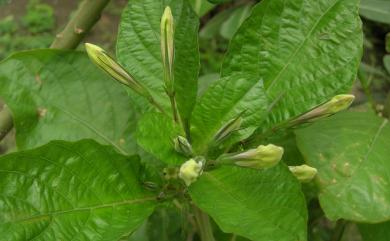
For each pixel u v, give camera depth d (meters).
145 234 0.56
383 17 0.64
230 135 0.39
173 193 0.41
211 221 0.55
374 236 0.54
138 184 0.40
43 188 0.37
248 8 0.92
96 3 0.49
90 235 0.37
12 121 0.51
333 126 0.49
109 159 0.39
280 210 0.37
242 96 0.39
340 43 0.44
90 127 0.48
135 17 0.44
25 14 2.45
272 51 0.45
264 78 0.45
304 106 0.44
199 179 0.39
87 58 0.48
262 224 0.36
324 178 0.46
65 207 0.37
